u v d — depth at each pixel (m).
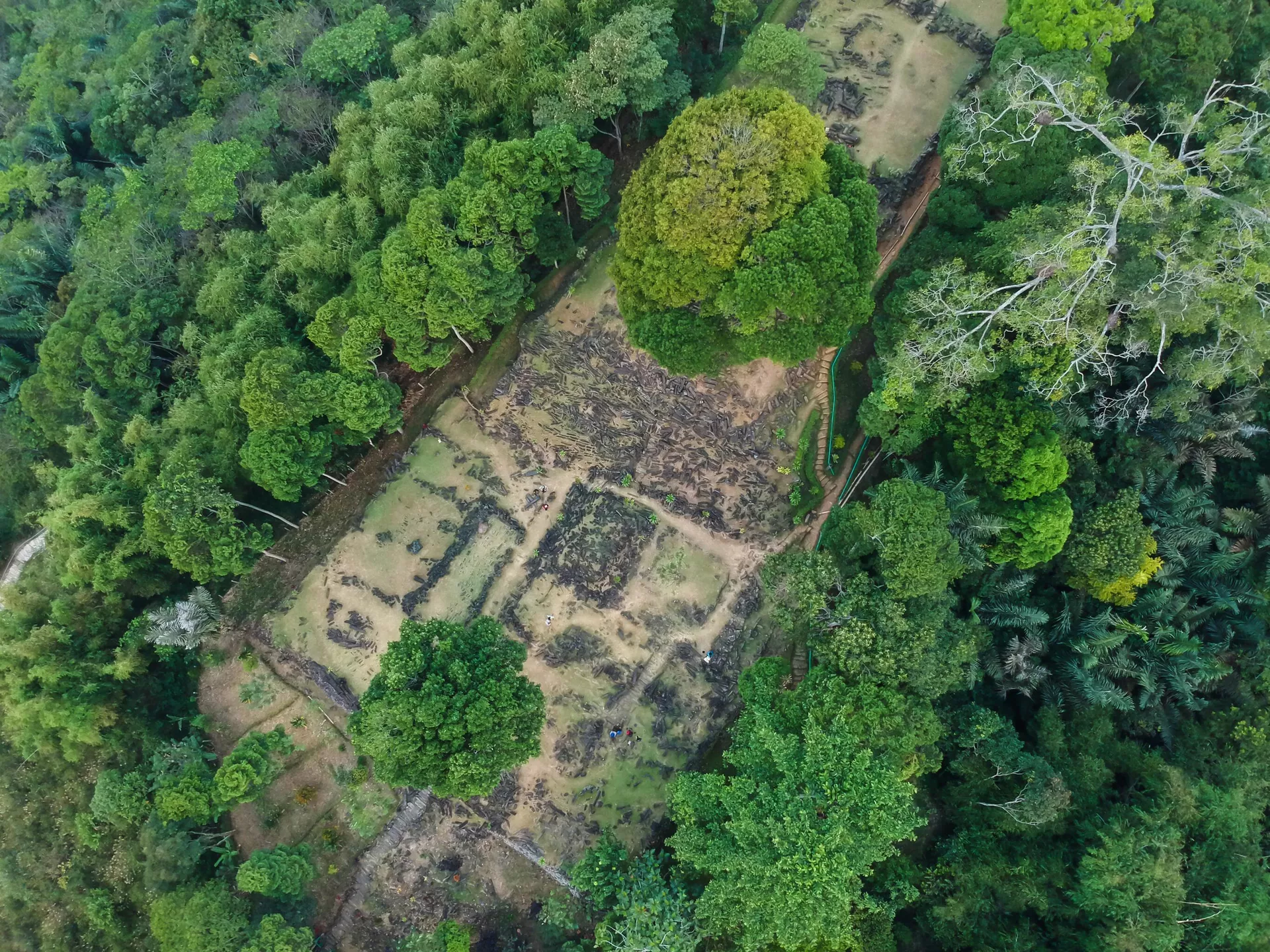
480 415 50.47
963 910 39.31
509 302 44.81
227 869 45.25
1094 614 44.31
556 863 44.84
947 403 41.09
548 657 47.62
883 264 46.47
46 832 47.34
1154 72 44.59
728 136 38.72
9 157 74.00
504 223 42.25
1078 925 39.91
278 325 48.66
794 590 39.78
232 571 46.25
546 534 49.44
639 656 47.31
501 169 42.03
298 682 49.00
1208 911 37.56
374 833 46.19
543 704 40.28
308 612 49.25
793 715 38.38
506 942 44.81
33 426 57.97
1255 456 46.75
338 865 46.38
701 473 48.19
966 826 42.56
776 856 34.09
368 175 49.25
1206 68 43.44
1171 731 43.47
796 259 38.19
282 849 43.38
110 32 85.88
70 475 48.75
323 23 66.88
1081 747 42.66
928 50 49.12
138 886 45.31
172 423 49.03
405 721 36.38
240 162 54.06
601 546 48.69
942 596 39.94
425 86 50.59
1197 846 38.88
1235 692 43.59
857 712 37.56
